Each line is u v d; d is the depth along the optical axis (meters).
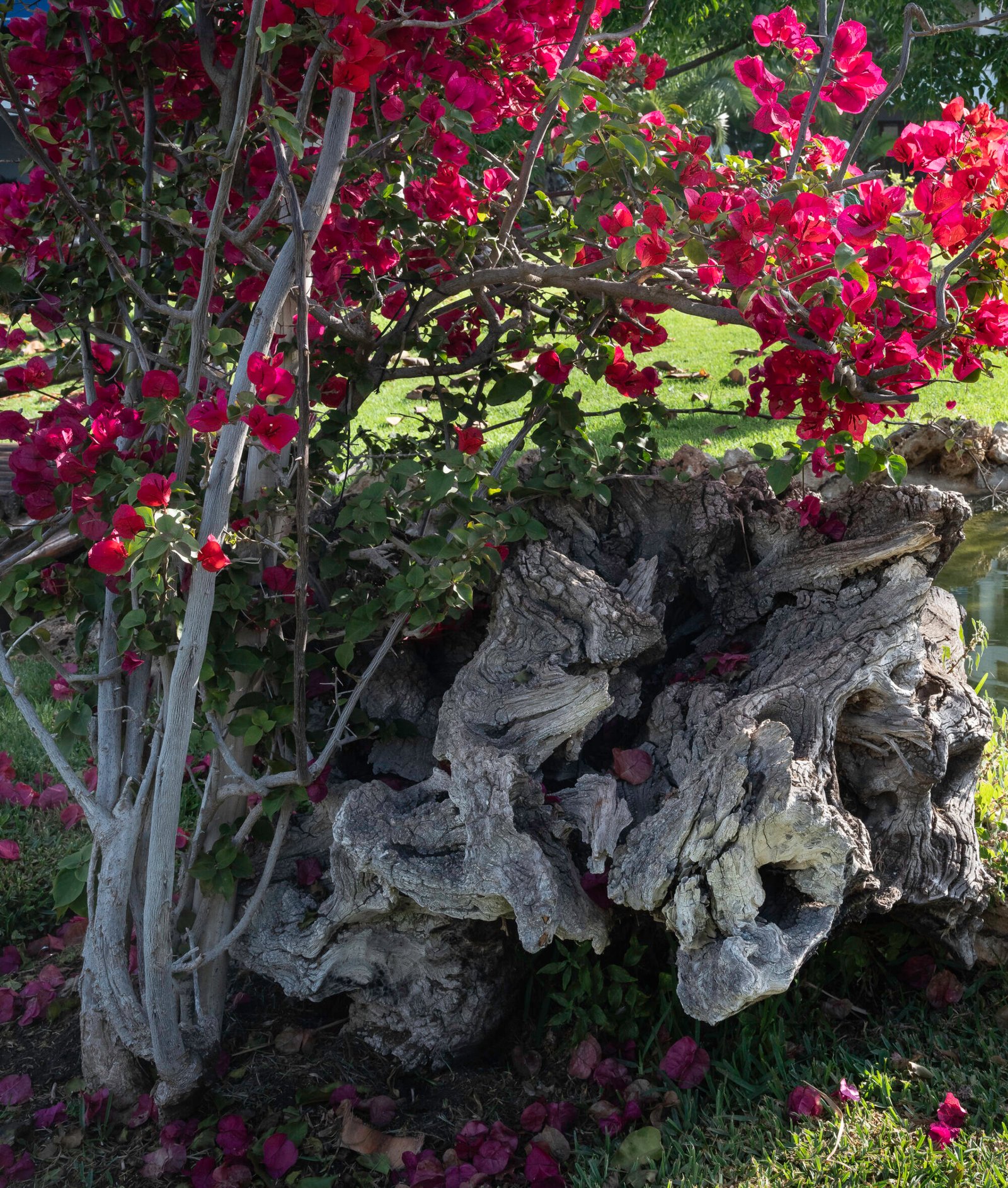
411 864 2.18
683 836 2.04
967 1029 2.44
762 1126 2.20
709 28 9.93
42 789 3.63
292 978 2.41
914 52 9.59
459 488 2.21
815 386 2.15
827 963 2.57
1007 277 1.99
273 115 1.71
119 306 2.36
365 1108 2.35
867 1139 2.13
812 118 2.33
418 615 2.19
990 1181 1.98
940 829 2.48
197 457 2.30
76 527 2.26
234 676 2.43
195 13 2.30
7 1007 2.69
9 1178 2.20
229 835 2.34
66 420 2.12
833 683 2.28
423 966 2.43
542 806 2.23
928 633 2.75
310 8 1.71
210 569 1.83
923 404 6.65
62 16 2.24
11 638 4.11
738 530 2.73
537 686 2.30
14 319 2.37
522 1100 2.38
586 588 2.40
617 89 2.29
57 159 2.34
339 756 2.72
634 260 2.21
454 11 2.10
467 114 2.13
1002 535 5.22
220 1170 2.15
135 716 2.33
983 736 2.59
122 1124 2.34
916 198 1.91
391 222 2.39
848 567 2.52
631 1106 2.26
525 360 2.94
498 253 2.45
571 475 2.56
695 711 2.36
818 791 2.04
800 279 1.94
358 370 2.66
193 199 2.59
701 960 2.00
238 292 2.35
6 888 3.15
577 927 2.14
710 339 9.38
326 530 2.72
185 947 2.39
